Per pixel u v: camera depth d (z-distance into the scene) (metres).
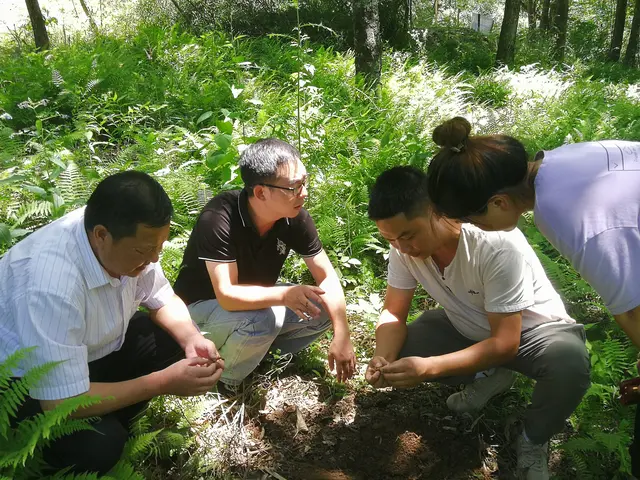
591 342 3.14
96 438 2.16
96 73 6.86
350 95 7.12
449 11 19.97
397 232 2.39
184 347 2.53
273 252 3.01
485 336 2.75
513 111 7.51
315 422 2.93
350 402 3.05
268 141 2.75
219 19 12.66
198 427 2.76
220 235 2.81
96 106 6.35
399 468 2.71
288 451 2.77
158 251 2.08
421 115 6.69
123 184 1.97
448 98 7.87
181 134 5.68
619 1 16.98
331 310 2.95
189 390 2.26
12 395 1.91
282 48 9.85
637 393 2.24
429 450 2.80
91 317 2.18
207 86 7.08
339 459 2.75
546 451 2.65
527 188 2.00
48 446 2.16
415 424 2.94
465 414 2.96
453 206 1.99
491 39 15.36
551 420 2.54
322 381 3.17
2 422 1.92
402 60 10.49
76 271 2.09
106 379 2.55
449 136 1.96
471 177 1.92
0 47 11.63
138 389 2.21
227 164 4.54
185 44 9.20
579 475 2.61
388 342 2.83
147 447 2.52
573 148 1.99
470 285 2.58
